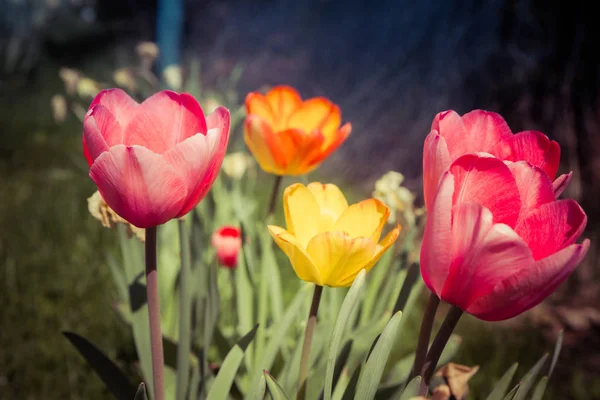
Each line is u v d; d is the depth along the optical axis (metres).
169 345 0.58
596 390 0.90
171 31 2.27
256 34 2.69
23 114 2.82
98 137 0.30
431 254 0.27
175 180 0.30
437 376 0.40
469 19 1.60
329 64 2.21
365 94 1.95
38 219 1.41
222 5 2.88
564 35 1.30
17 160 1.97
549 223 0.27
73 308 1.01
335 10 2.23
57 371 0.84
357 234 0.35
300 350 0.49
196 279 0.59
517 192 0.27
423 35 1.79
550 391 0.88
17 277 1.10
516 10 1.37
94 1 4.50
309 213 0.36
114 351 0.88
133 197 0.30
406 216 0.54
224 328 0.71
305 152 0.53
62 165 1.95
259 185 1.64
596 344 1.06
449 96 1.66
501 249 0.26
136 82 0.97
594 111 1.29
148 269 0.34
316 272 0.34
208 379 0.49
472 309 0.28
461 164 0.28
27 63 3.80
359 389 0.33
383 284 0.69
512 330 1.07
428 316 0.32
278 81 2.42
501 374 0.89
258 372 0.49
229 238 0.62
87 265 1.17
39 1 4.24
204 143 0.30
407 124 1.80
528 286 0.26
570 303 1.21
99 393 0.80
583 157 1.29
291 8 2.48
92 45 4.11
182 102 0.32
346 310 0.32
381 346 0.33
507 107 1.41
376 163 1.84
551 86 1.33
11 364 0.84
